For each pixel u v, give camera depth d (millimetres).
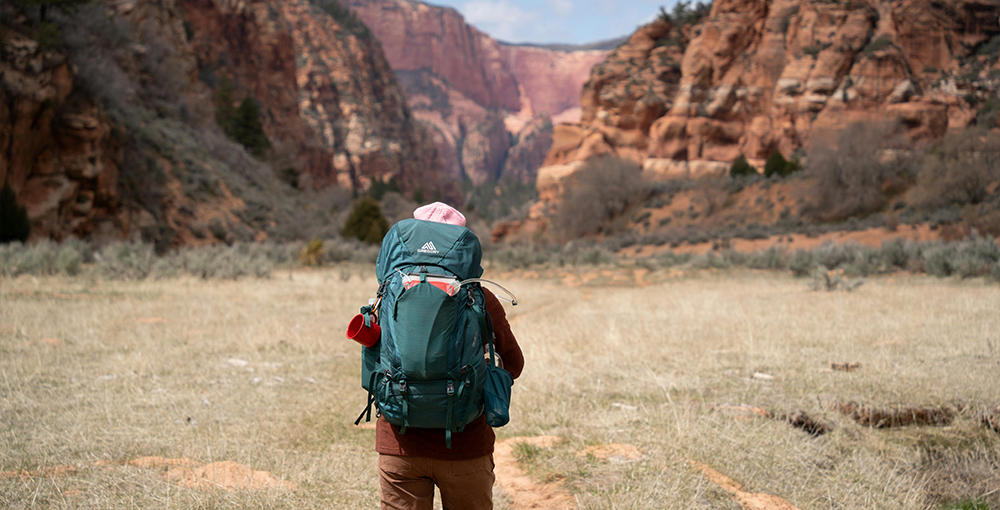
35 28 27953
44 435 4520
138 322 9688
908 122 69250
